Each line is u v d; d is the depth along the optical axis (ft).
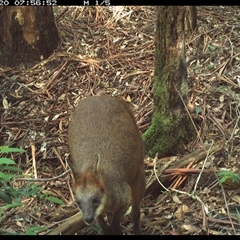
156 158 10.88
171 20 10.42
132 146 9.37
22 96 12.85
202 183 10.34
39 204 10.30
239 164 10.64
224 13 14.75
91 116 9.51
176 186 10.39
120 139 9.29
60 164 11.24
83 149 9.22
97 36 14.28
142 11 14.88
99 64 13.39
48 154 11.46
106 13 14.88
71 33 14.32
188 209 9.86
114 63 13.37
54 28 13.89
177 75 10.77
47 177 10.96
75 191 8.68
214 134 11.32
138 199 9.49
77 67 13.34
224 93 12.03
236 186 10.16
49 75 13.32
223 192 9.61
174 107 10.96
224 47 13.39
